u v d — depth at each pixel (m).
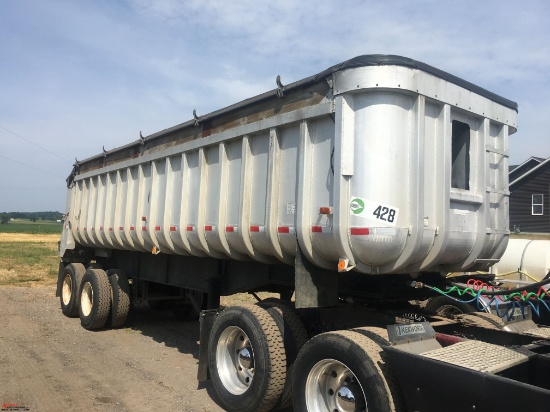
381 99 3.87
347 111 3.95
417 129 3.90
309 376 3.93
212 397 5.25
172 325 9.20
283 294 6.36
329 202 4.14
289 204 4.63
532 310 5.07
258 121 4.97
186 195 6.25
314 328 4.86
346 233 3.88
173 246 6.62
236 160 5.43
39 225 119.38
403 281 4.78
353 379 3.72
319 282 4.55
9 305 11.12
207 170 5.93
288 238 4.60
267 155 4.95
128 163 7.83
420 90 3.93
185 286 7.18
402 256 3.88
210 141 5.72
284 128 4.76
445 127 4.13
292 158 4.64
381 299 4.79
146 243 7.39
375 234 3.76
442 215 4.02
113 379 5.79
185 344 7.66
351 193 3.90
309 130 4.41
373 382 3.38
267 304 4.94
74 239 10.46
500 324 4.53
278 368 4.42
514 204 31.84
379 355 3.49
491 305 4.57
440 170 4.09
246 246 5.14
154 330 8.70
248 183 5.16
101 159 9.22
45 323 9.12
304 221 4.30
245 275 6.03
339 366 3.81
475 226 4.49
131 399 5.12
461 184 4.55
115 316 8.40
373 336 3.72
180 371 6.18
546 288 5.05
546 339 3.87
